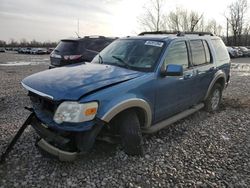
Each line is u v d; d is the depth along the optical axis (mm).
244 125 5621
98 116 3371
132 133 3844
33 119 3869
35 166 3734
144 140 4656
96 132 3393
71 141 3383
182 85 4871
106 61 4672
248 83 11492
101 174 3566
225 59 6777
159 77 4242
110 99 3471
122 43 5004
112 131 3834
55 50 9734
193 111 5480
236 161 3992
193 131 5199
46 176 3502
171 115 4926
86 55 9305
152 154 4148
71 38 9750
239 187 3338
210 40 6191
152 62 4297
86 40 9531
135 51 4602
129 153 3949
